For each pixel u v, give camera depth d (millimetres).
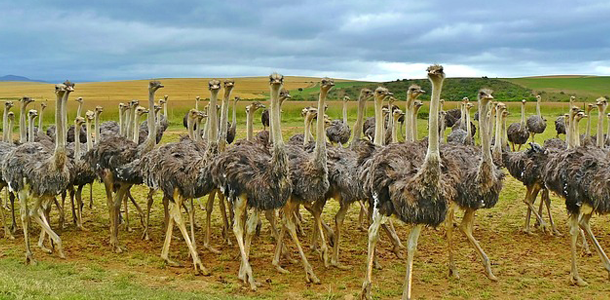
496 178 8641
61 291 7344
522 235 11453
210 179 8906
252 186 8258
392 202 7566
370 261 7836
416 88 11148
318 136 8656
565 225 12273
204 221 12602
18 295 6852
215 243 10891
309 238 11336
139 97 62688
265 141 10992
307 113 11977
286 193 8367
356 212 13508
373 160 8070
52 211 13250
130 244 10688
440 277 8914
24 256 9742
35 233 11414
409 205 7340
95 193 15320
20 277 8148
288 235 11477
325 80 8547
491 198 8625
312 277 8633
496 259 9867
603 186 8281
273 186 8242
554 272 9164
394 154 8031
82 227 11727
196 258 9031
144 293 7734
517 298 8062
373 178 7785
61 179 9445
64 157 9383
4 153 10500
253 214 8578
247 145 9227
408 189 7348
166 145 9633
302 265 9531
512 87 70938
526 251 10359
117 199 10367
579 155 9023
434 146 7254
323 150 8648
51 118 31422
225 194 8570
